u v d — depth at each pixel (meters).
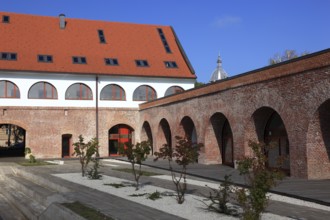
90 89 36.69
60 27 40.41
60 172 19.88
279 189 13.00
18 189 17.89
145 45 41.53
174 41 43.25
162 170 21.45
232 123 21.47
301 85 16.20
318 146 16.02
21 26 38.97
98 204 10.44
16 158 35.56
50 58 36.50
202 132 24.92
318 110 15.41
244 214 7.53
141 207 9.97
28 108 34.75
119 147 13.66
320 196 11.54
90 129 36.50
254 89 19.47
